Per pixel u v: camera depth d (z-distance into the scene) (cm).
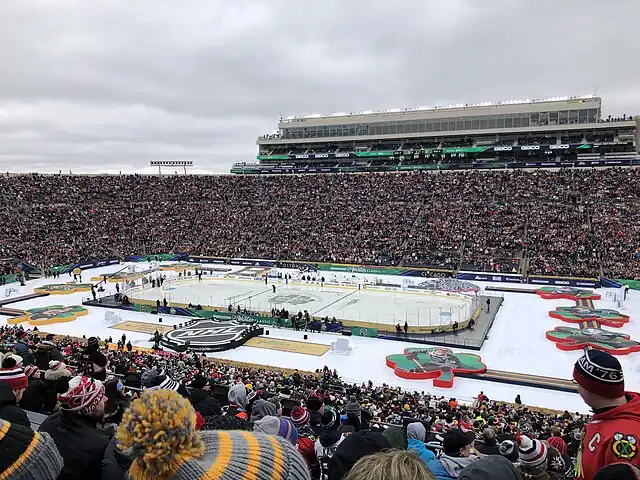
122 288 6166
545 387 3158
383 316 4766
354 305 5250
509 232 7394
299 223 8744
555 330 4234
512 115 10544
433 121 11175
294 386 2548
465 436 680
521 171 8844
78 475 487
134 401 315
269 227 8781
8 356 743
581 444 466
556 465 679
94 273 7369
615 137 9894
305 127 12406
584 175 8300
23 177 9331
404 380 3316
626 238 6688
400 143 11581
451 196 8612
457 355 3675
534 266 6575
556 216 7494
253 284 6469
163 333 4294
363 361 3684
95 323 4731
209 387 1440
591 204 7594
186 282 6631
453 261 7025
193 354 3391
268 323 4600
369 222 8362
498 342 4088
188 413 308
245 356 3784
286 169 11694
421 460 302
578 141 10138
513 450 845
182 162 13425
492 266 6712
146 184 10319
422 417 2025
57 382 603
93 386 527
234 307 5091
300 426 1050
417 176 9375
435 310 5006
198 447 302
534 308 5172
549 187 8238
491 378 3312
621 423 427
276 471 318
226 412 977
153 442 287
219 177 10594
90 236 8512
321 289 6138
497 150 10412
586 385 451
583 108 10081
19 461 381
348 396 2383
